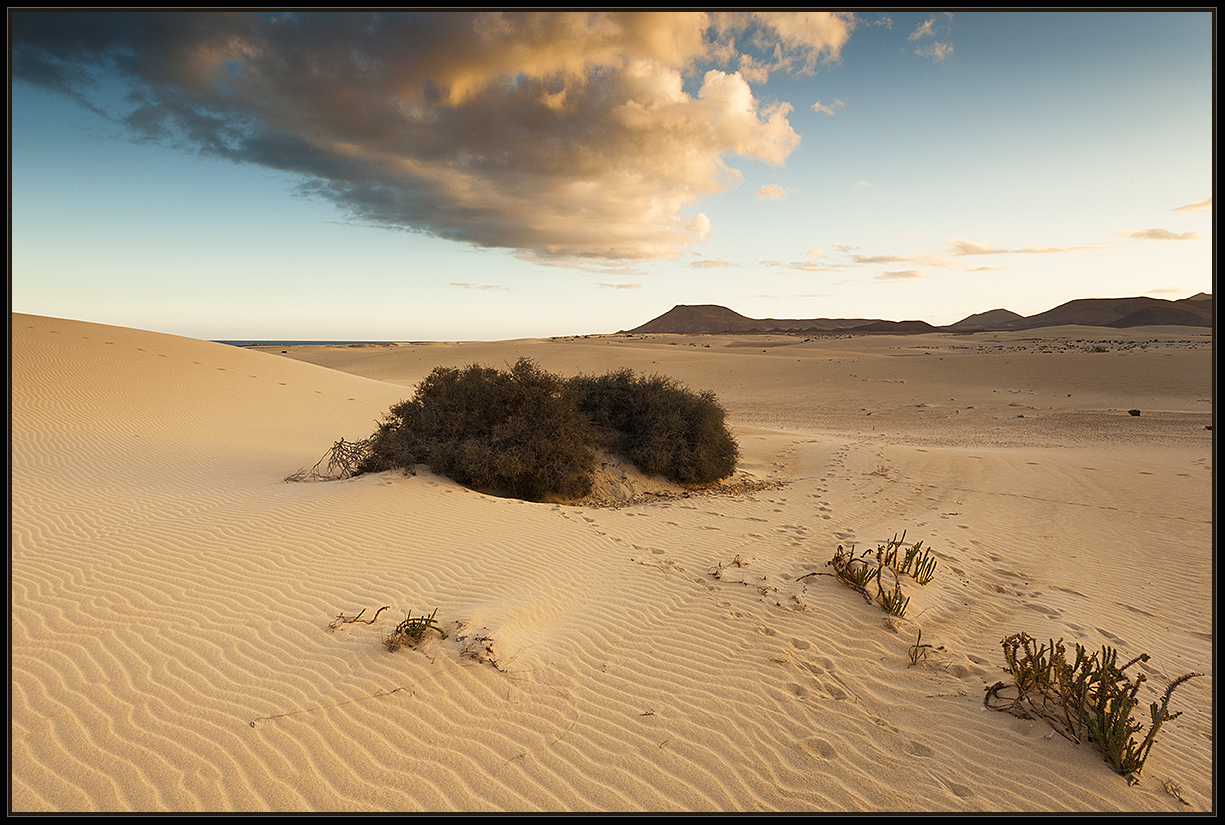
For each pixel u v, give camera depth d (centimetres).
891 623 543
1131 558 823
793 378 4612
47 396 1675
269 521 749
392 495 892
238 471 1174
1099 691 380
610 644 493
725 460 1362
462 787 325
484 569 632
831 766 357
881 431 2438
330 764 334
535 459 1084
